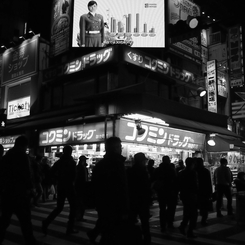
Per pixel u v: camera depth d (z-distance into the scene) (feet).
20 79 65.77
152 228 23.53
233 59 70.85
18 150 15.98
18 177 15.42
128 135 42.78
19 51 67.51
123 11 58.75
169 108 44.27
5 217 15.38
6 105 69.15
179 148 49.85
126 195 11.71
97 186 12.09
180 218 28.22
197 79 63.36
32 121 55.83
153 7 58.70
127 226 11.42
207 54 72.90
